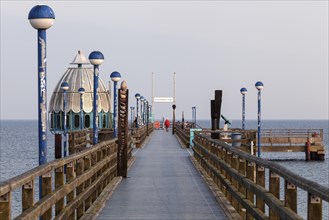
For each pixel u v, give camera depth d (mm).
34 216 7637
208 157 22547
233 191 13641
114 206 15094
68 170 11695
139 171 24422
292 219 7062
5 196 6852
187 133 42406
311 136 63219
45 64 10797
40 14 10539
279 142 60281
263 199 9375
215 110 36375
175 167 26328
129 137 29781
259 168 10625
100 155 17953
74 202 11219
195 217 13500
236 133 42156
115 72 28297
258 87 39812
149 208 14781
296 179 7141
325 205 28828
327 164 59188
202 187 18938
